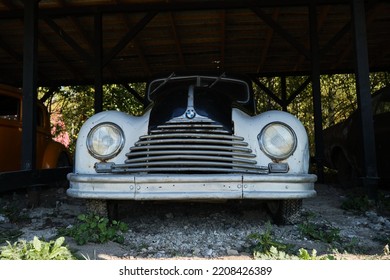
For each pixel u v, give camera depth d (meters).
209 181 3.22
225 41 8.88
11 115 5.96
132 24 8.05
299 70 10.70
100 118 3.71
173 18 7.81
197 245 3.32
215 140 3.44
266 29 8.37
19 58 8.96
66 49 9.17
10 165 5.82
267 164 3.47
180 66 10.33
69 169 6.25
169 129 3.52
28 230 3.90
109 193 3.29
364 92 5.12
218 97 3.87
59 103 14.11
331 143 7.65
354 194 5.75
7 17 7.23
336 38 7.27
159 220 4.15
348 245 3.28
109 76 10.93
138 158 3.44
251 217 4.24
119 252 3.14
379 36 8.85
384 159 5.73
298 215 3.88
